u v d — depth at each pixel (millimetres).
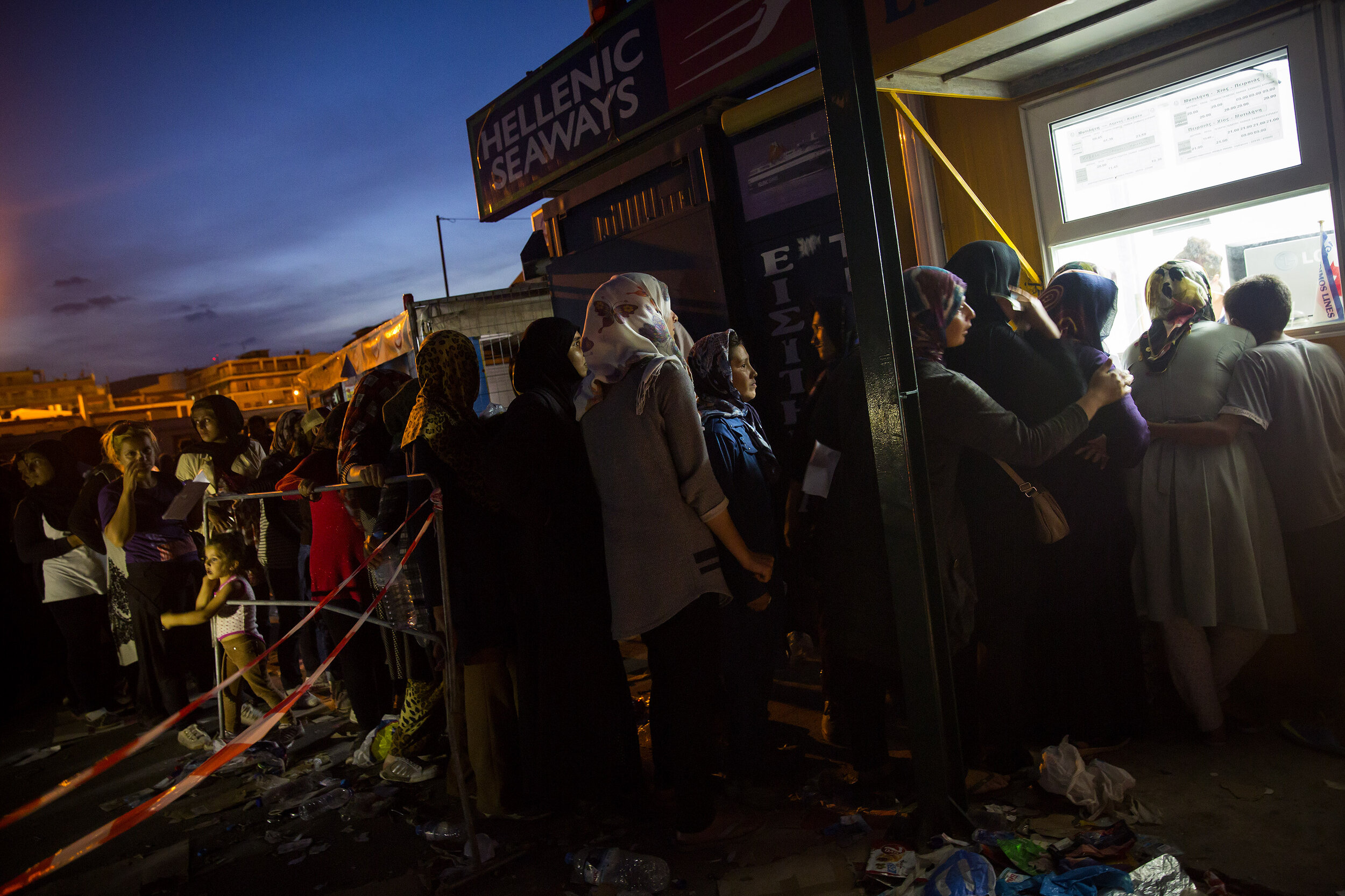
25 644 7297
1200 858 2422
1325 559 3006
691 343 3439
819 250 4199
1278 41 3133
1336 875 2250
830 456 3014
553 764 2980
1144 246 3646
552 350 3117
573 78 5176
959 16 3311
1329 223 3139
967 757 3221
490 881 2936
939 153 3959
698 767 2867
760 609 3027
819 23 2535
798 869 2691
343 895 2990
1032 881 2375
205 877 3277
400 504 3592
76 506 5758
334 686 5273
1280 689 3293
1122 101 3564
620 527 2797
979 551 3031
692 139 4590
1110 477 3113
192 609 5367
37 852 3807
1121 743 3166
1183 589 3031
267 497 4918
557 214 5645
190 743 4879
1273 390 2957
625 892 2682
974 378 3141
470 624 3195
